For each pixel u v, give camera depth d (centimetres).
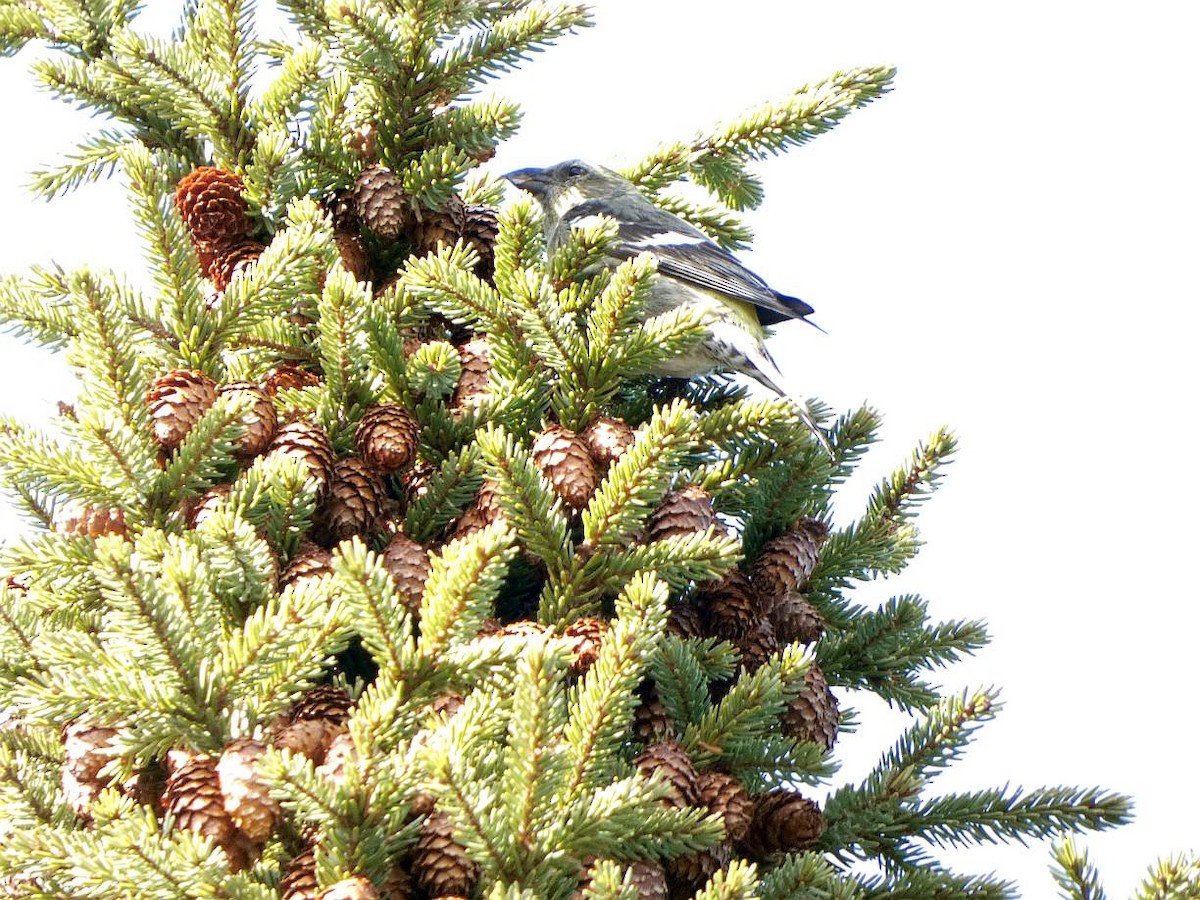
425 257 927
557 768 543
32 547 686
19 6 998
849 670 862
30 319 816
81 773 644
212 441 689
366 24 880
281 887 570
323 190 921
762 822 685
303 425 748
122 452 672
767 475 848
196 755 600
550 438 758
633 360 769
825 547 890
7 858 571
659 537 744
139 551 622
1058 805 729
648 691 709
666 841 595
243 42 920
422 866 568
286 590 599
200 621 598
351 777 541
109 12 1001
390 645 583
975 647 859
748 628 776
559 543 713
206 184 892
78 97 951
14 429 756
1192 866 575
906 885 708
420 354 784
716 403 978
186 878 537
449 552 597
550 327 756
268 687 602
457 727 561
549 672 541
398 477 810
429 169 898
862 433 920
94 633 709
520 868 551
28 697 600
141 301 761
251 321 781
